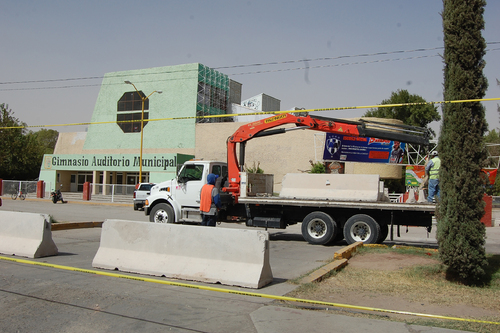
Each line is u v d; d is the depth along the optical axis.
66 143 51.97
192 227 7.45
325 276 7.50
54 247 9.61
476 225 7.09
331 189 12.50
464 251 7.04
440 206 7.54
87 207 28.86
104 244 8.27
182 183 14.15
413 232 18.48
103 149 48.31
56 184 45.94
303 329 4.88
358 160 31.42
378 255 9.77
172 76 45.25
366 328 4.95
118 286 6.76
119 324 5.00
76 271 7.86
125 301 5.93
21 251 9.24
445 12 7.57
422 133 13.09
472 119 7.20
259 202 13.09
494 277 7.51
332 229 12.10
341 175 12.46
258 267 6.82
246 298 6.16
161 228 7.73
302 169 36.75
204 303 5.87
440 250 7.38
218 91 48.22
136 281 7.13
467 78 7.19
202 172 13.99
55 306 5.67
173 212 14.14
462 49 7.26
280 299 6.08
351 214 12.30
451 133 7.27
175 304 5.81
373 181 12.05
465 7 7.27
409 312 5.59
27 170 54.16
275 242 13.30
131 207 30.48
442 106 7.62
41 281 6.99
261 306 5.75
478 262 7.08
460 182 7.13
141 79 46.88
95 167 43.50
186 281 7.09
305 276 7.55
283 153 37.72
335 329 4.89
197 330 4.83
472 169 7.09
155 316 5.30
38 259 8.99
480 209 7.10
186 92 44.50
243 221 14.15
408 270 7.99
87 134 49.38
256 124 14.31
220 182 13.99
